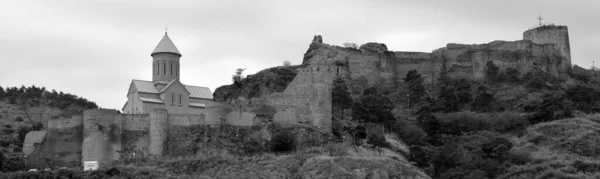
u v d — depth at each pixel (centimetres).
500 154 12000
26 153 10981
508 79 15175
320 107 11506
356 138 11681
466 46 15788
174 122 10962
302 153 10538
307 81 11638
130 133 10888
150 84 13325
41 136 11069
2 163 10456
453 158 11569
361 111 12825
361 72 15062
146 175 9712
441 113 13925
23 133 14550
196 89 13888
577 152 12212
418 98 14738
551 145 12556
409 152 11775
